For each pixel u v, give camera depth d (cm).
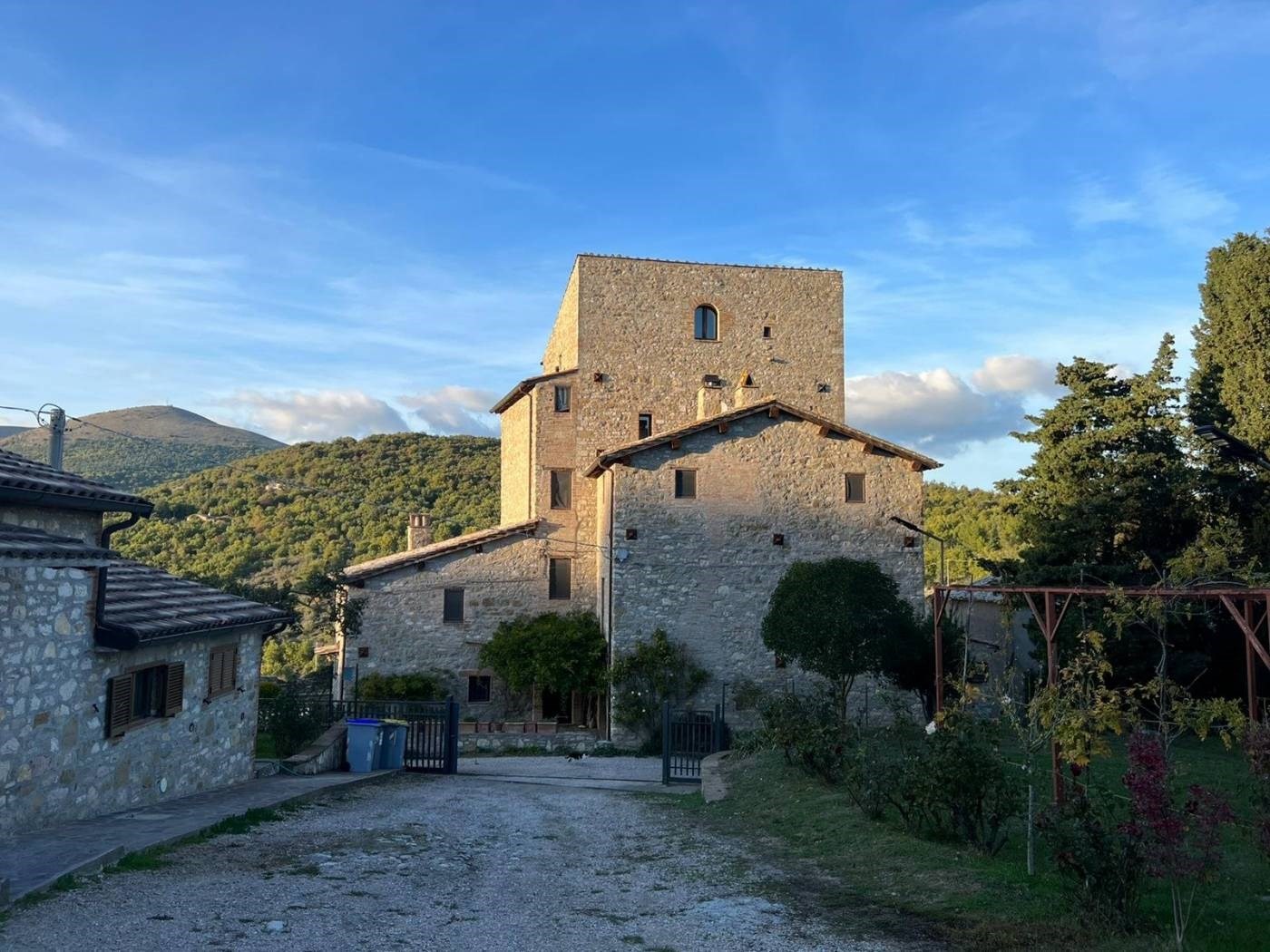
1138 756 809
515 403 3753
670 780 2084
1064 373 3128
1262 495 2881
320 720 2081
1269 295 2947
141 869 887
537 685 2978
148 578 1523
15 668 980
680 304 3497
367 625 3097
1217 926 830
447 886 932
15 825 983
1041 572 2773
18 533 1015
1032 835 1012
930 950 748
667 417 3434
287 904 812
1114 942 763
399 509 5597
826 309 3578
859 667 2233
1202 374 3144
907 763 1207
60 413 1781
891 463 2942
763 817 1396
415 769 2125
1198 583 1216
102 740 1166
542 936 773
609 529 2933
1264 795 977
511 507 3869
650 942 764
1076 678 1125
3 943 647
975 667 1538
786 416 2925
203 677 1489
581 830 1348
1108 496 2894
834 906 884
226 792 1470
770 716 1889
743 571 2852
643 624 2808
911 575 2902
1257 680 2450
